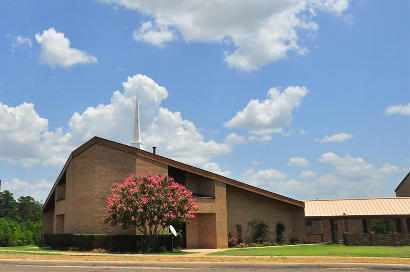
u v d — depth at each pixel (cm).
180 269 1460
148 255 1975
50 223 4322
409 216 3067
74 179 2989
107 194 2642
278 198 3178
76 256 1884
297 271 1391
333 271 1381
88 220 2700
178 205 2336
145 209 2294
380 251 2055
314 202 3509
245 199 3209
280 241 3209
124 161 2647
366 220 3222
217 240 2831
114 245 2416
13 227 3856
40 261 1642
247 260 1633
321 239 3356
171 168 2934
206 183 2969
